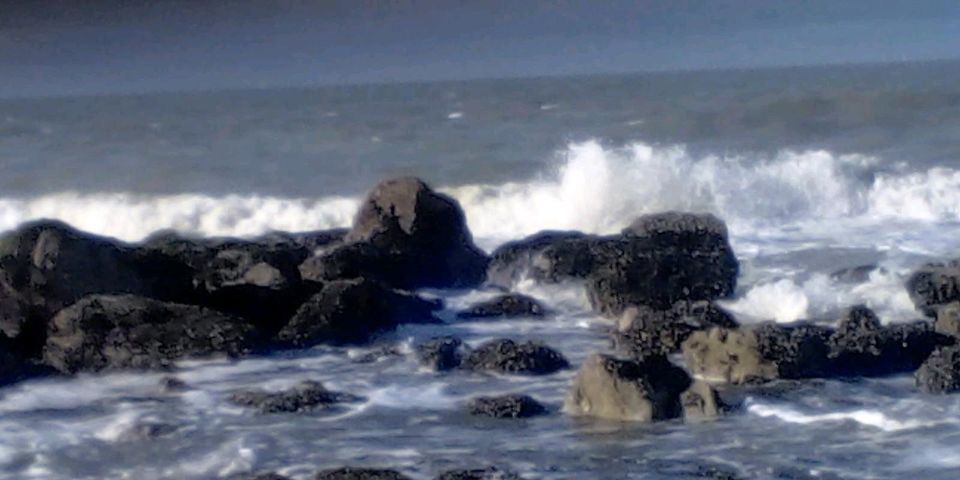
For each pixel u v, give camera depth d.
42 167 67.69
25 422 26.31
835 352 28.20
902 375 28.02
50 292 31.31
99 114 97.81
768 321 30.75
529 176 58.03
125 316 30.48
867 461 22.92
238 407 26.89
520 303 34.75
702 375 28.17
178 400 27.50
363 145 70.50
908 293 33.34
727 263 34.88
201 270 33.97
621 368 25.88
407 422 25.80
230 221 53.28
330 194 56.91
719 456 23.30
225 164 66.19
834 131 65.62
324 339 31.67
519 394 26.80
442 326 33.47
